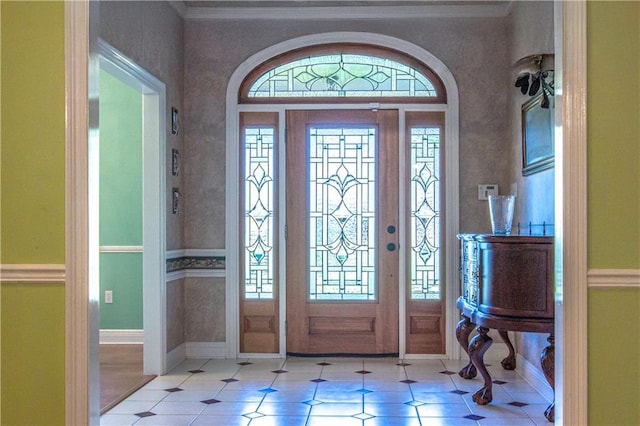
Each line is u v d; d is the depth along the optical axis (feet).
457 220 17.52
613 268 8.11
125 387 14.58
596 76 8.14
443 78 17.67
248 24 17.85
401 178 17.78
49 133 8.25
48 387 8.20
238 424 11.98
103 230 19.75
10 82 8.28
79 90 8.22
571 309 8.08
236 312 17.88
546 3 13.94
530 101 14.93
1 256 8.26
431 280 17.80
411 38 17.65
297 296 17.92
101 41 12.34
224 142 17.90
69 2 8.22
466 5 17.43
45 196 8.25
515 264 11.76
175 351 16.98
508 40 17.39
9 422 8.21
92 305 8.32
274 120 17.98
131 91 19.74
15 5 8.29
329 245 17.93
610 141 8.14
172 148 16.75
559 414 8.25
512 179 16.85
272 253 17.99
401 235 17.74
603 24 8.14
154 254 15.80
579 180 8.10
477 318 12.55
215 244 17.90
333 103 17.90
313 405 13.20
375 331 17.84
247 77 18.06
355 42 17.71
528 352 15.28
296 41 17.74
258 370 16.35
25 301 8.22
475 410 12.78
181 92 17.63
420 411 12.73
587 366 8.05
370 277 17.88
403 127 17.79
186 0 17.08
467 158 17.58
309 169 17.98
